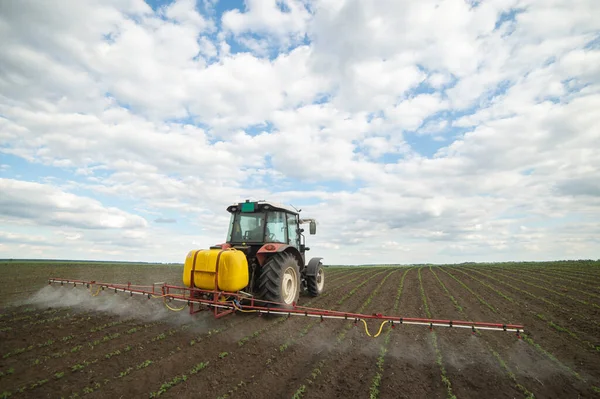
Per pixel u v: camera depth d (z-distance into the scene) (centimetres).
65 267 2127
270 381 421
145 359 474
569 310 876
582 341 609
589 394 407
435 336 633
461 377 448
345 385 416
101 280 1347
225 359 487
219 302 610
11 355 469
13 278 1400
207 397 373
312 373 445
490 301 1013
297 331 642
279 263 720
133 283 1270
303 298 1017
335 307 877
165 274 1756
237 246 792
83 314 730
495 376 454
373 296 1097
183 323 670
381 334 643
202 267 655
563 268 2233
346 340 601
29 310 765
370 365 484
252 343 562
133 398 364
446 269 2569
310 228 987
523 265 2734
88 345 522
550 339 623
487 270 2295
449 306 927
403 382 429
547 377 454
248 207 830
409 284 1472
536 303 980
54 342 532
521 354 540
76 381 398
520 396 399
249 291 745
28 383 386
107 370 433
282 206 880
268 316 729
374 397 383
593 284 1401
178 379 411
